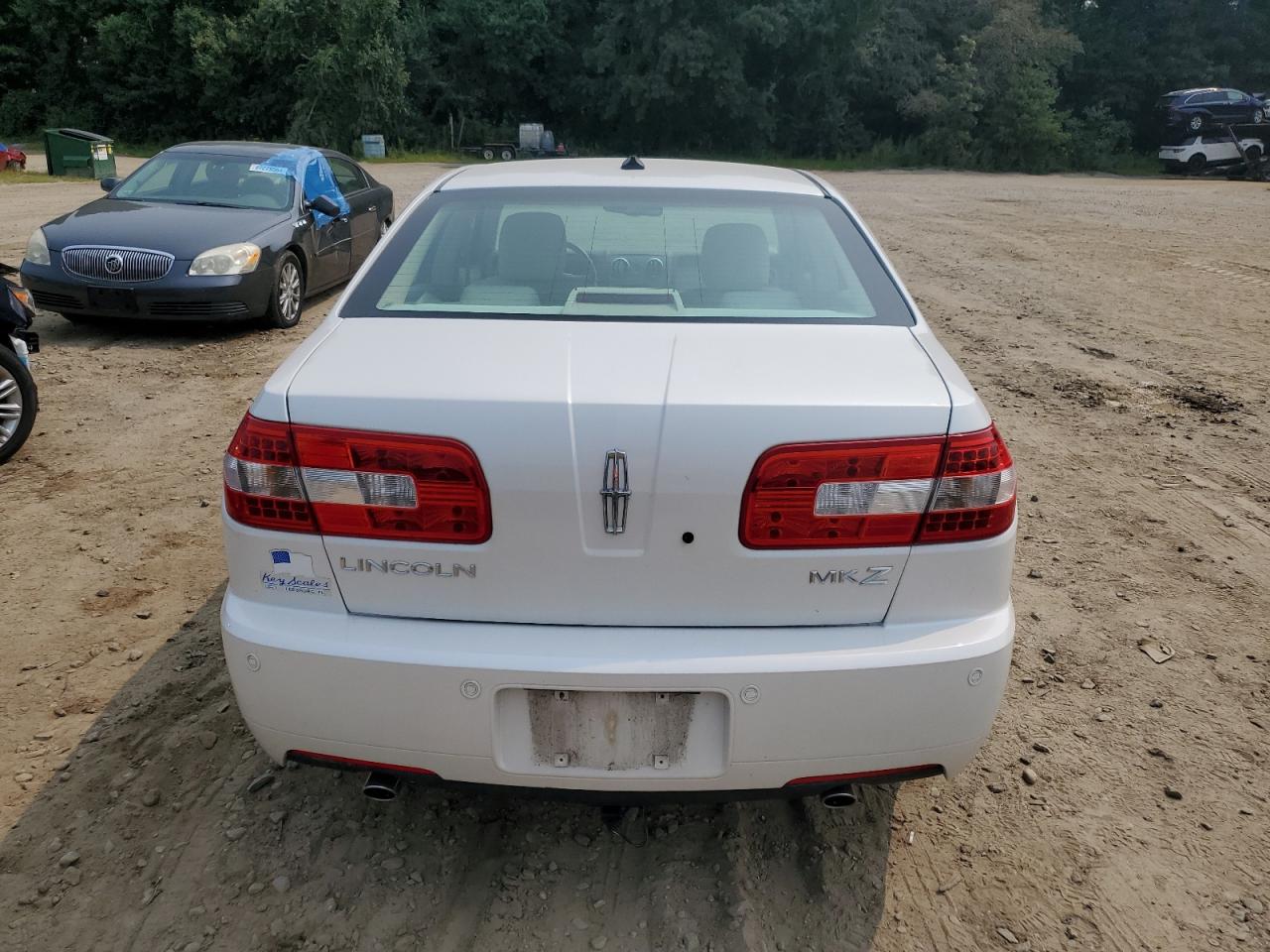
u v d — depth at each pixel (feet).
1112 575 13.60
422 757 6.93
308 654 6.81
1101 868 8.27
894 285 9.01
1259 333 28.45
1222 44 154.81
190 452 17.69
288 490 6.88
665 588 6.75
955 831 8.66
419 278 8.88
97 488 15.96
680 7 141.59
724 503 6.63
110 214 27.04
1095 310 31.68
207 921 7.49
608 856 8.27
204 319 25.63
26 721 9.84
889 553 6.84
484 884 7.95
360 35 134.00
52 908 7.57
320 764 7.26
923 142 141.38
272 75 147.02
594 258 9.09
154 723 9.84
